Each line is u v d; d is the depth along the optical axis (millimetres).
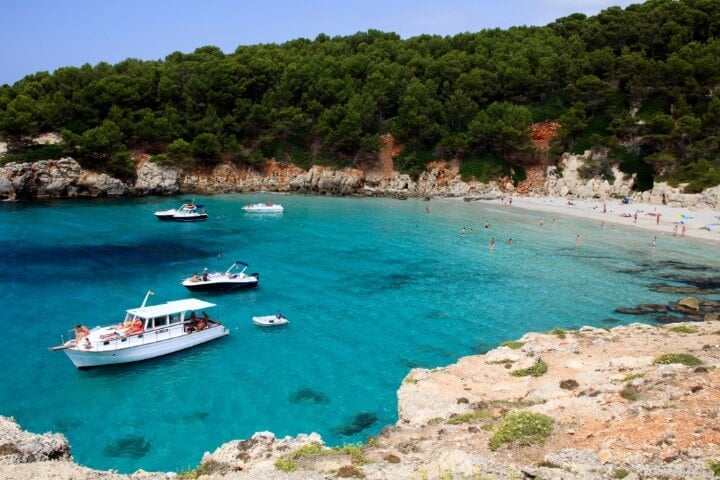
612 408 28328
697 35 153750
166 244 86125
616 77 145750
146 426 35719
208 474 24516
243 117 150250
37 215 103375
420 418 32125
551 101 156750
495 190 143625
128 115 138125
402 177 150750
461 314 57688
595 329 47906
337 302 61188
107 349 43719
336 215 114750
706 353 37938
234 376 43219
